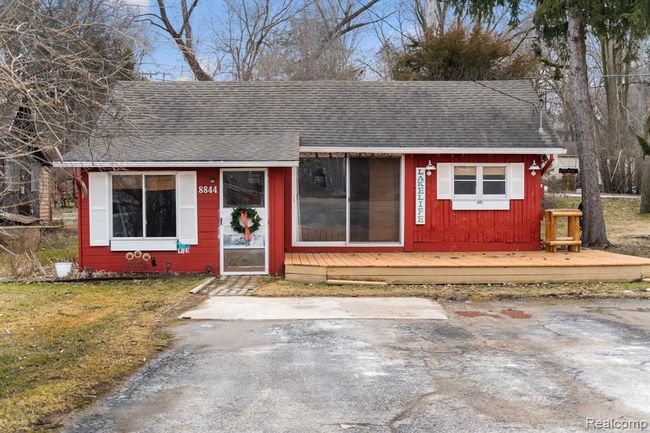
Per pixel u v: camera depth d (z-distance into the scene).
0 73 5.11
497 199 13.89
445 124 14.35
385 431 4.40
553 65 20.89
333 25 33.34
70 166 11.34
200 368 6.07
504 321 8.30
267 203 12.55
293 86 16.00
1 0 5.58
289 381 5.62
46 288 11.12
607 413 4.73
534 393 5.22
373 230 13.98
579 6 14.55
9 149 5.64
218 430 4.45
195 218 12.53
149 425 4.56
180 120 14.37
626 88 37.31
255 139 13.37
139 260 12.50
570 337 7.35
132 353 6.65
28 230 16.19
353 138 13.71
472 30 28.94
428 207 13.85
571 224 13.77
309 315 8.68
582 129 15.81
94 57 6.44
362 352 6.65
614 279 11.64
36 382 5.62
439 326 7.99
